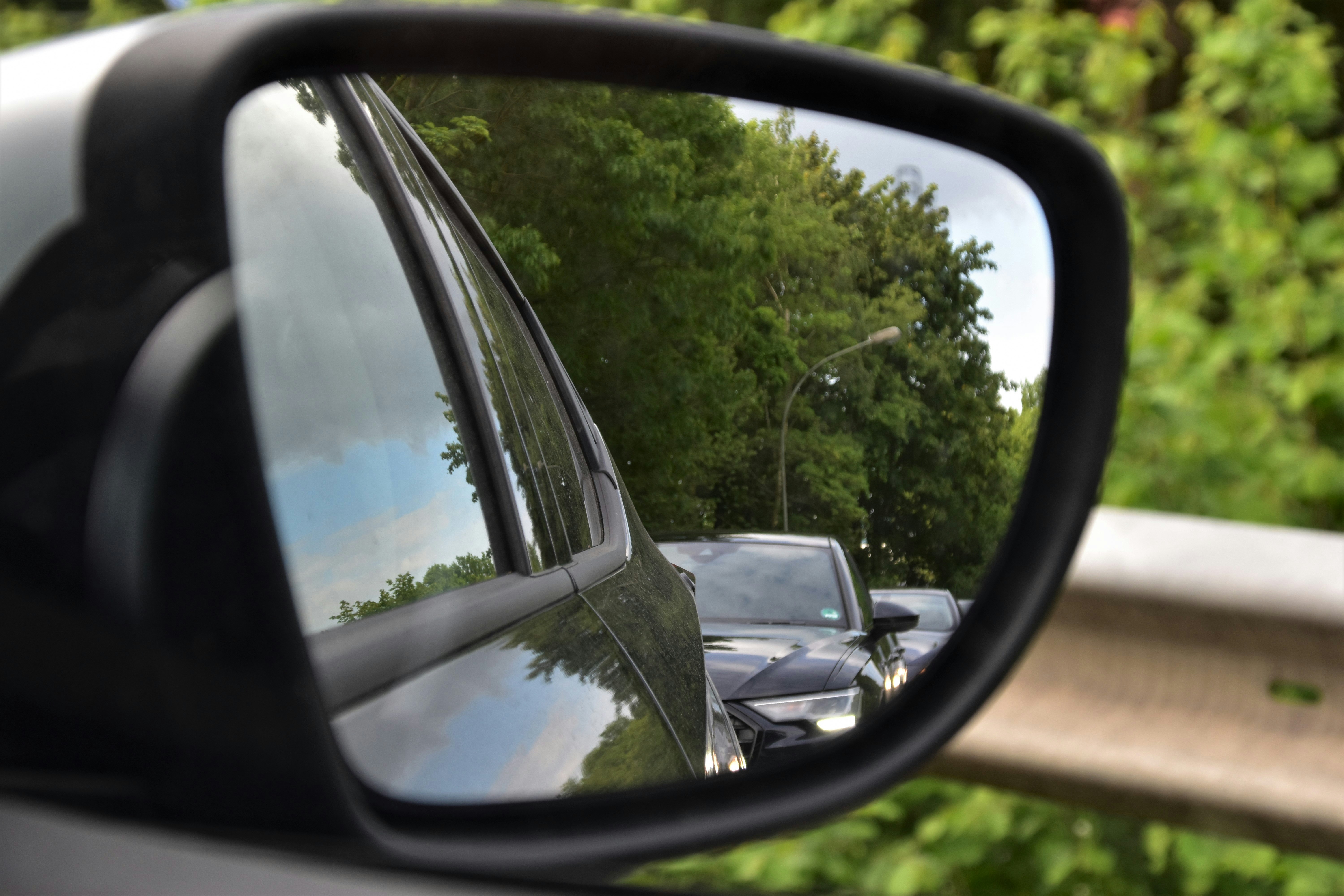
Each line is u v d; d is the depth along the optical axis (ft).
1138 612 6.70
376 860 2.01
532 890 2.23
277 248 3.04
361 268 3.65
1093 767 6.75
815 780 3.80
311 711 1.92
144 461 1.80
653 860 2.87
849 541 4.52
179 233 1.98
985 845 8.54
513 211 4.54
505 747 2.93
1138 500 9.68
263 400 2.66
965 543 4.72
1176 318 10.37
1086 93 12.10
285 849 1.85
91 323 1.87
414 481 3.42
